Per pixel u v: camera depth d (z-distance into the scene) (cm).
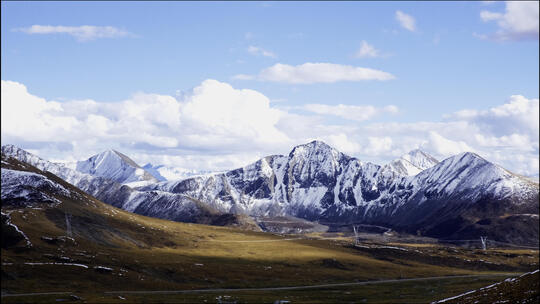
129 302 19788
